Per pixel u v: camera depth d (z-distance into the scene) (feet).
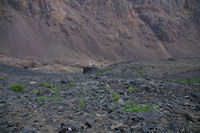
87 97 31.73
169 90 43.47
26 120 19.06
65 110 23.32
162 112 23.34
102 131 17.03
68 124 18.37
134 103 27.61
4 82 45.70
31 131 16.15
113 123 18.99
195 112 25.11
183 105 29.25
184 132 17.49
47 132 16.46
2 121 18.43
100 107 25.36
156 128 17.93
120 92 36.17
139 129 17.26
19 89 36.29
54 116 20.80
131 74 91.35
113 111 23.40
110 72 96.58
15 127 16.96
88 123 18.10
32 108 23.45
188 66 160.25
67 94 34.40
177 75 95.55
